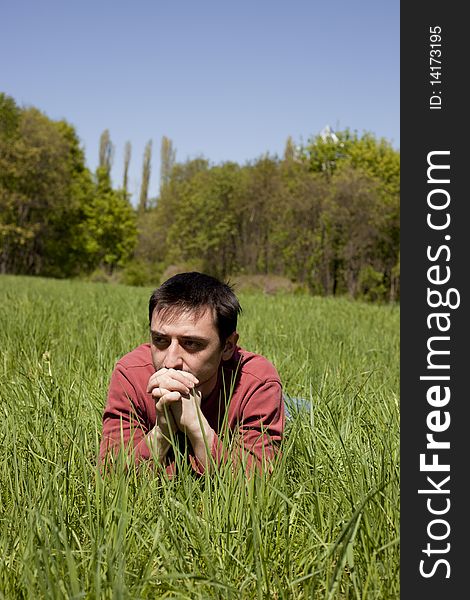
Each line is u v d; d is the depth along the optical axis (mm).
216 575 2254
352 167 47656
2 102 55406
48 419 3211
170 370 2893
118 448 3045
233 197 44750
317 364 5188
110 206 67750
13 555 2232
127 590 2014
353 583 2176
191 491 2543
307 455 2973
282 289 32906
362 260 42000
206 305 2875
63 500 2518
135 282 47906
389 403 3834
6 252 59531
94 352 5348
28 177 55125
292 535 2488
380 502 2514
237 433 3041
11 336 6383
